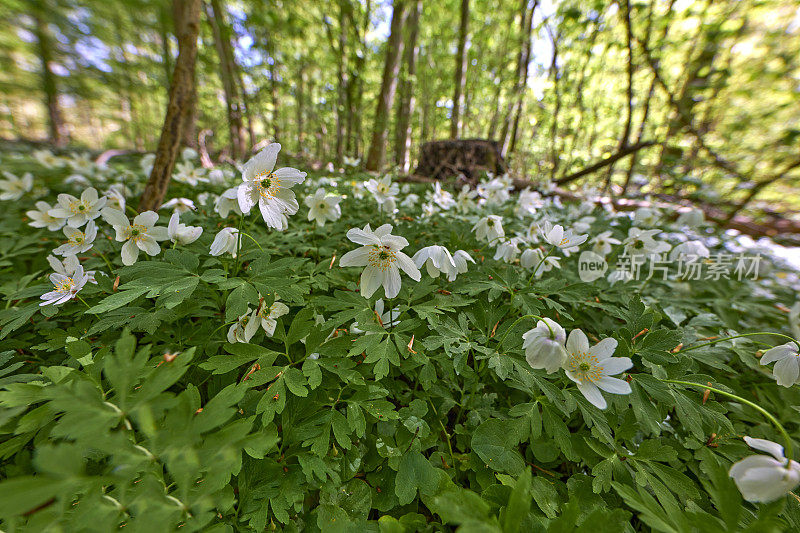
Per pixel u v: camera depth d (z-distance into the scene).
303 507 0.14
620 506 0.14
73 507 0.10
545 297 0.21
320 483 0.14
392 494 0.15
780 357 0.17
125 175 0.45
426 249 0.19
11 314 0.17
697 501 0.15
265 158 0.16
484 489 0.14
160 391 0.09
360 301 0.19
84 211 0.20
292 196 0.17
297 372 0.15
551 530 0.10
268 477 0.14
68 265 0.18
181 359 0.10
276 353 0.16
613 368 0.14
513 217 0.40
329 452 0.15
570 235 0.21
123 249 0.19
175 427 0.09
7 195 0.34
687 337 0.21
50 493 0.07
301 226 0.31
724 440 0.16
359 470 0.16
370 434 0.16
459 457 0.16
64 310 0.18
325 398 0.16
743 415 0.18
